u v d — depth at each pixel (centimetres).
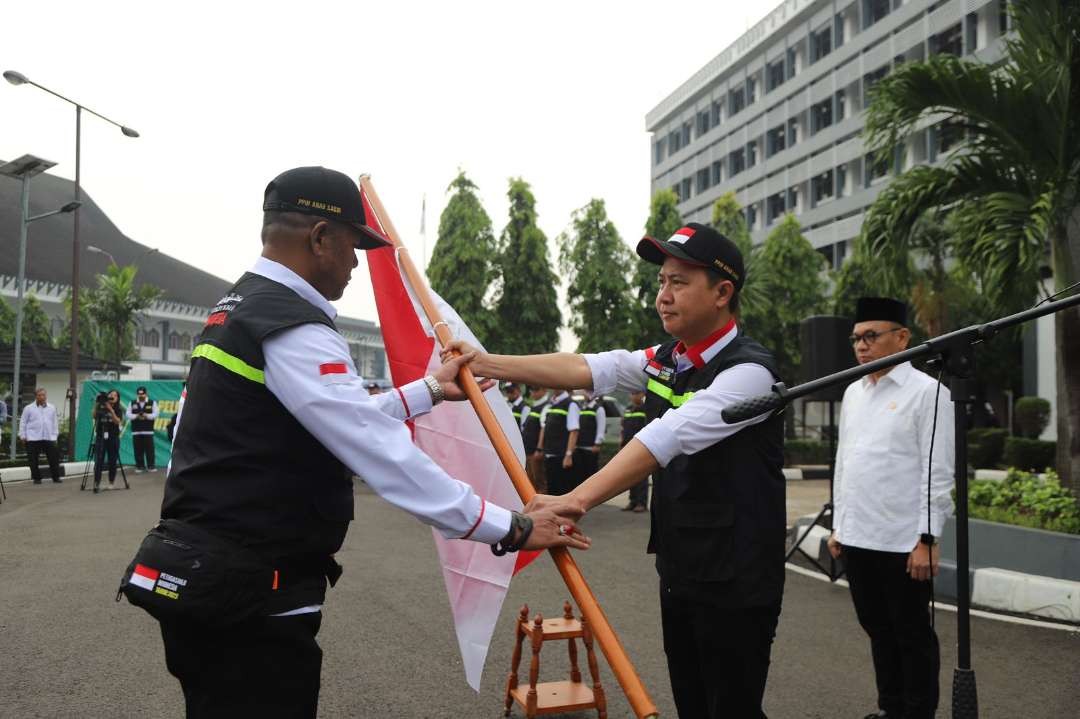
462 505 218
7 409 2595
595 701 407
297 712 210
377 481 210
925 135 3253
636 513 1248
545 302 2622
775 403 242
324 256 227
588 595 228
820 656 523
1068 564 643
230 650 206
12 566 772
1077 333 827
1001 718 414
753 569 247
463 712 415
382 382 2786
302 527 212
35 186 6812
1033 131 821
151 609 200
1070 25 785
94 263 6156
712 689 254
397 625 572
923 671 385
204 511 206
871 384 419
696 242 260
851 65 4078
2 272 4919
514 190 2642
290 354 208
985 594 646
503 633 566
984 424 2392
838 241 4188
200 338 224
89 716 402
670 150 6050
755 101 4978
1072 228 923
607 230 2555
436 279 2622
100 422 1498
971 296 1972
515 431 333
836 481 437
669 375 278
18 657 493
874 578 406
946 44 3434
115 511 1195
